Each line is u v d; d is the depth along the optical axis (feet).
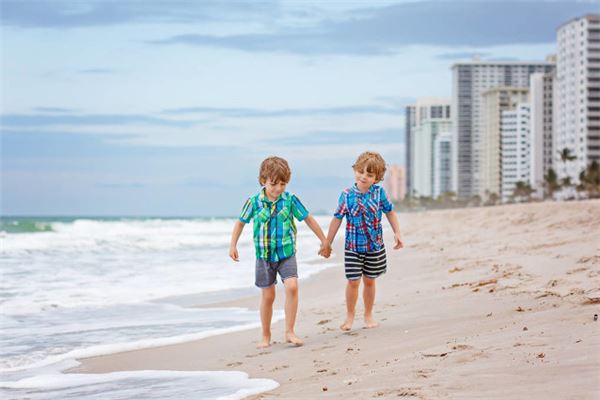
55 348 20.94
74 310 29.35
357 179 20.80
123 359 19.22
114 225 164.14
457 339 17.19
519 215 76.74
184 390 15.11
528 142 594.65
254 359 18.08
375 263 20.90
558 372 12.53
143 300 32.55
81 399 14.76
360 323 22.11
